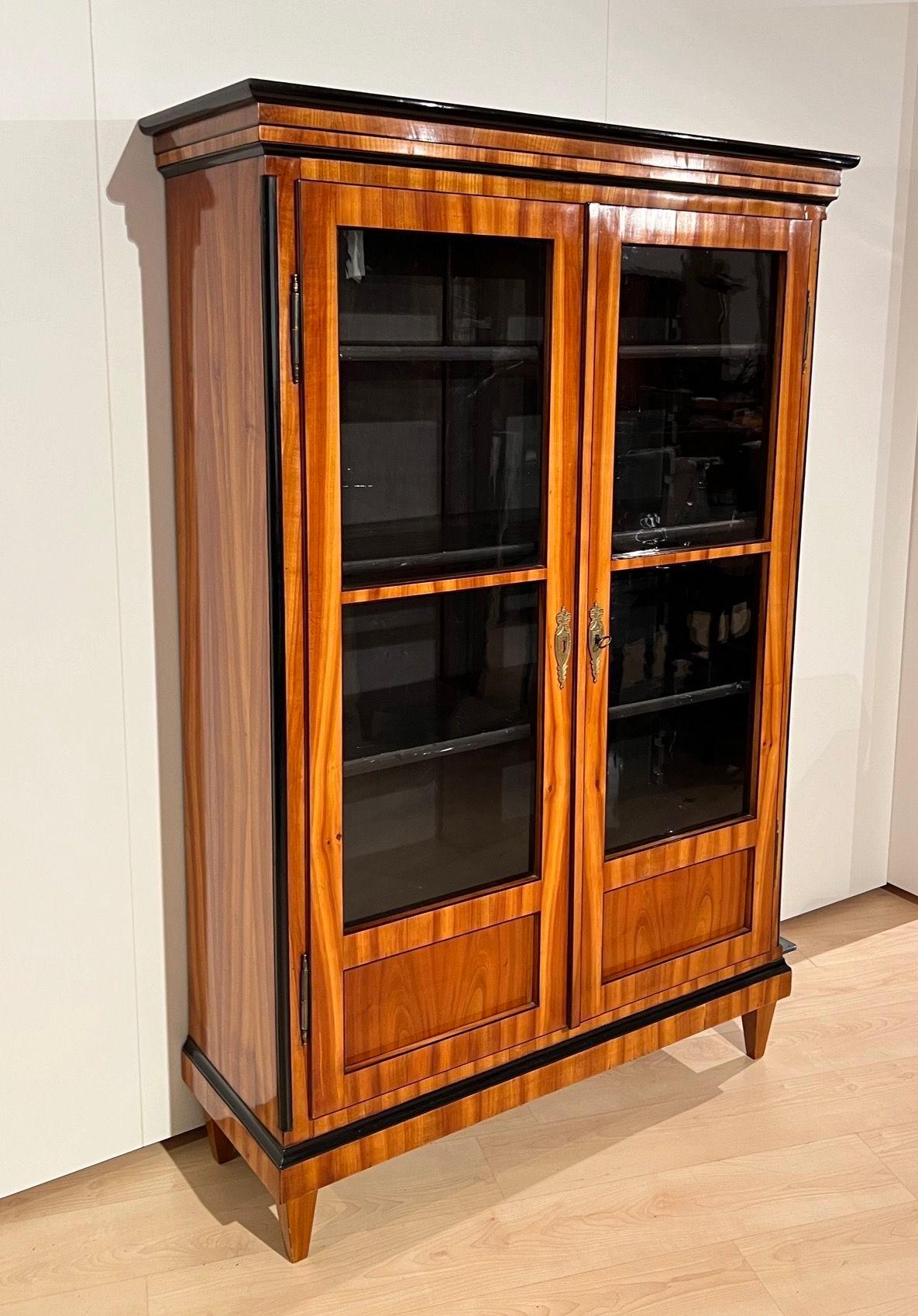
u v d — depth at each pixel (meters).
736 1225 1.89
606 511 1.85
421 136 1.53
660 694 2.01
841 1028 2.44
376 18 1.94
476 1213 1.92
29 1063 1.91
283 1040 1.69
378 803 1.73
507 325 1.71
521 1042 1.93
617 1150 2.07
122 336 1.79
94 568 1.83
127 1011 1.99
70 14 1.67
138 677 1.89
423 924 1.78
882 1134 2.11
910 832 3.00
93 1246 1.84
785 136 2.49
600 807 1.95
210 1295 1.74
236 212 1.54
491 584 1.76
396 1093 1.80
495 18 2.07
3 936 1.85
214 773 1.82
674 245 1.84
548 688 1.85
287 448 1.53
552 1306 1.73
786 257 1.98
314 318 1.51
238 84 1.41
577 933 1.96
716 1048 2.38
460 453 1.70
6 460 1.73
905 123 2.64
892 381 2.74
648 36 2.27
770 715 2.15
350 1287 1.76
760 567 2.09
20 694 1.80
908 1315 1.72
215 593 1.74
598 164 1.70
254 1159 1.79
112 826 1.91
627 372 1.84
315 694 1.62
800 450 2.08
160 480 1.86
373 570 1.65
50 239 1.71
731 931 2.21
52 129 1.68
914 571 2.88
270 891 1.67
